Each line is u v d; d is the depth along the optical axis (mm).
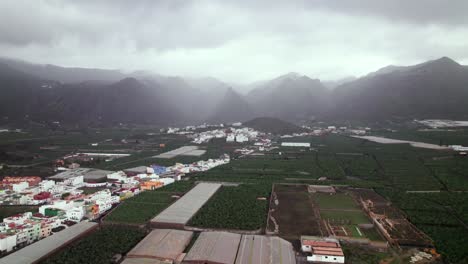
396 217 154750
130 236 134625
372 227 145125
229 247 119938
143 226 149375
